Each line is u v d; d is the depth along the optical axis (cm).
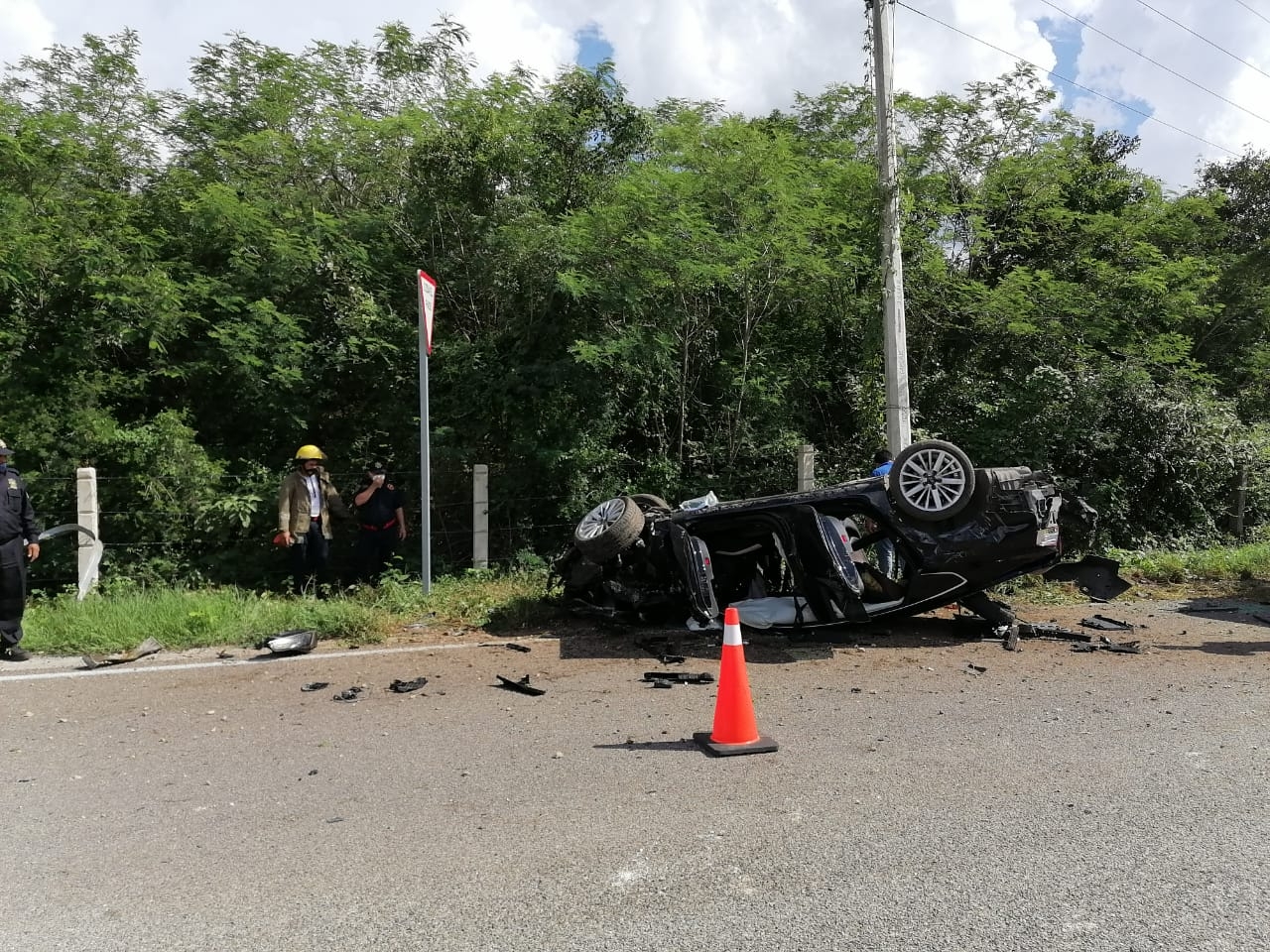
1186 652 675
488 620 774
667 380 1102
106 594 834
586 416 1041
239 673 612
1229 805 378
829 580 694
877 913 288
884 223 1035
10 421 895
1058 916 287
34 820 371
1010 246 1473
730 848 338
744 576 778
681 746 458
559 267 1017
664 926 281
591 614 759
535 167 1146
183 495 915
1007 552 681
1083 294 1325
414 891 306
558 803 382
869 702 537
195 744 468
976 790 394
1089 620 779
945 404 1277
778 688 568
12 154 991
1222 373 1741
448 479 1045
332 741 470
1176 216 1616
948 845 339
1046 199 1462
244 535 942
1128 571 1050
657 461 1070
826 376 1255
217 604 746
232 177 1138
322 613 731
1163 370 1371
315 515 884
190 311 979
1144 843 341
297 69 1209
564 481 1034
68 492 894
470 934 278
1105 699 544
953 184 1470
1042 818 364
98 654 661
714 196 1127
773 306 1184
